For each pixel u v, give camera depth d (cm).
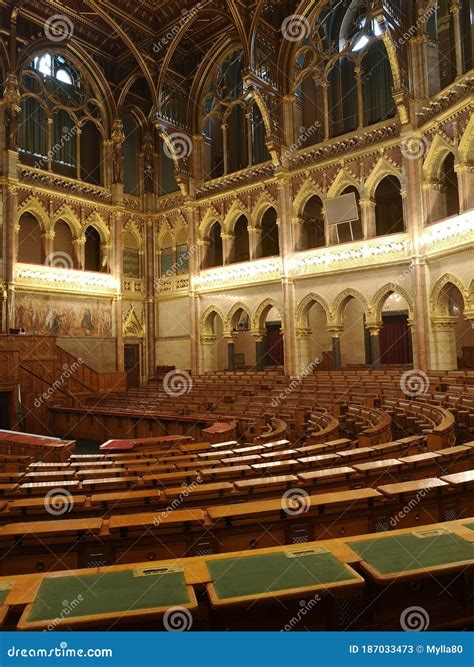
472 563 372
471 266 1983
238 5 2497
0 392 2280
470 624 412
